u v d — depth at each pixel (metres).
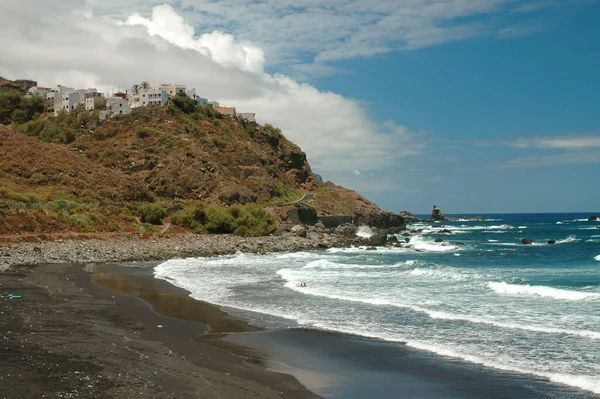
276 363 16.34
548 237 106.06
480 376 15.17
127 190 92.44
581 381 14.55
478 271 44.09
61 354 15.23
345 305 26.77
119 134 125.00
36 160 89.69
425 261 56.31
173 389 12.91
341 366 16.19
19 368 13.55
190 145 116.31
